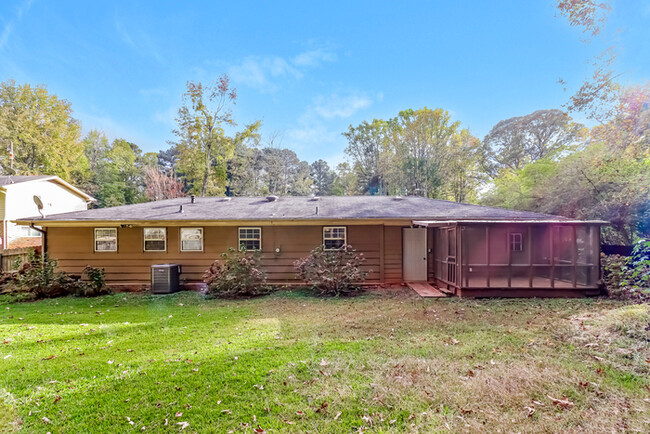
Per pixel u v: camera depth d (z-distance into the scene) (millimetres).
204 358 4027
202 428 2594
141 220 9477
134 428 2600
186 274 9930
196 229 10016
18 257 10812
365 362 3818
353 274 8672
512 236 9562
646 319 4793
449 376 3424
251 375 3504
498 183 19812
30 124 24812
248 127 24250
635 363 3648
